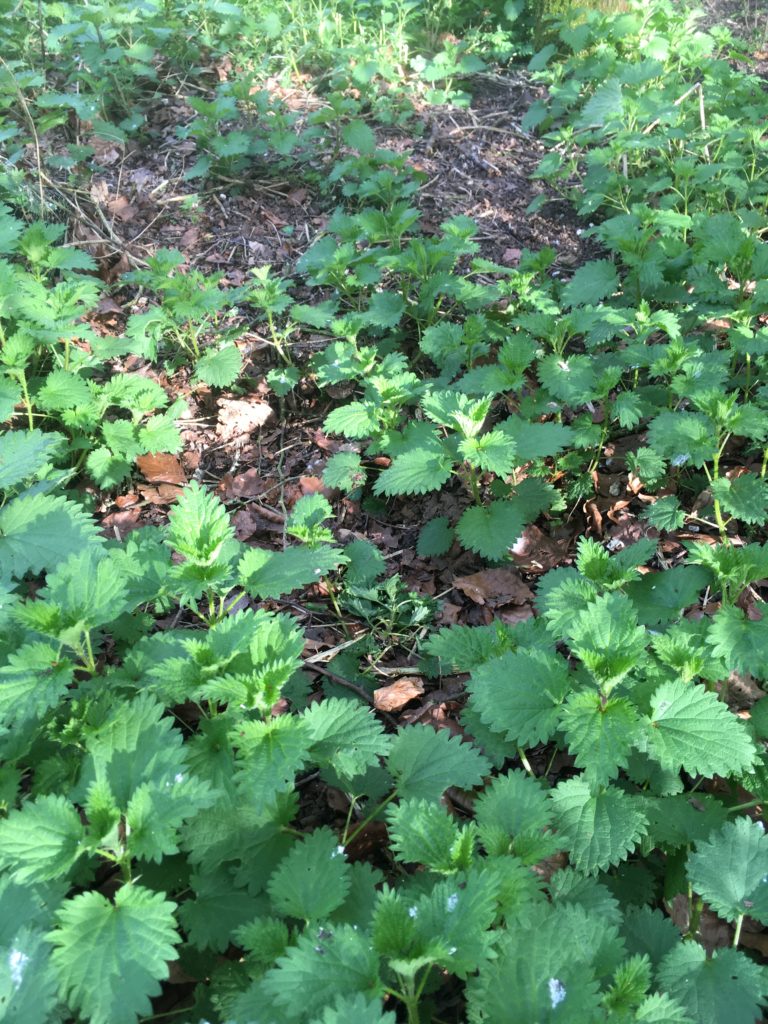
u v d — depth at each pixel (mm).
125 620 520
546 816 390
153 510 719
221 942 370
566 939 336
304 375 835
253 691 382
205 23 1308
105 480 691
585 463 720
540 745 522
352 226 892
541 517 689
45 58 1185
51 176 1010
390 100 1229
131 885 338
